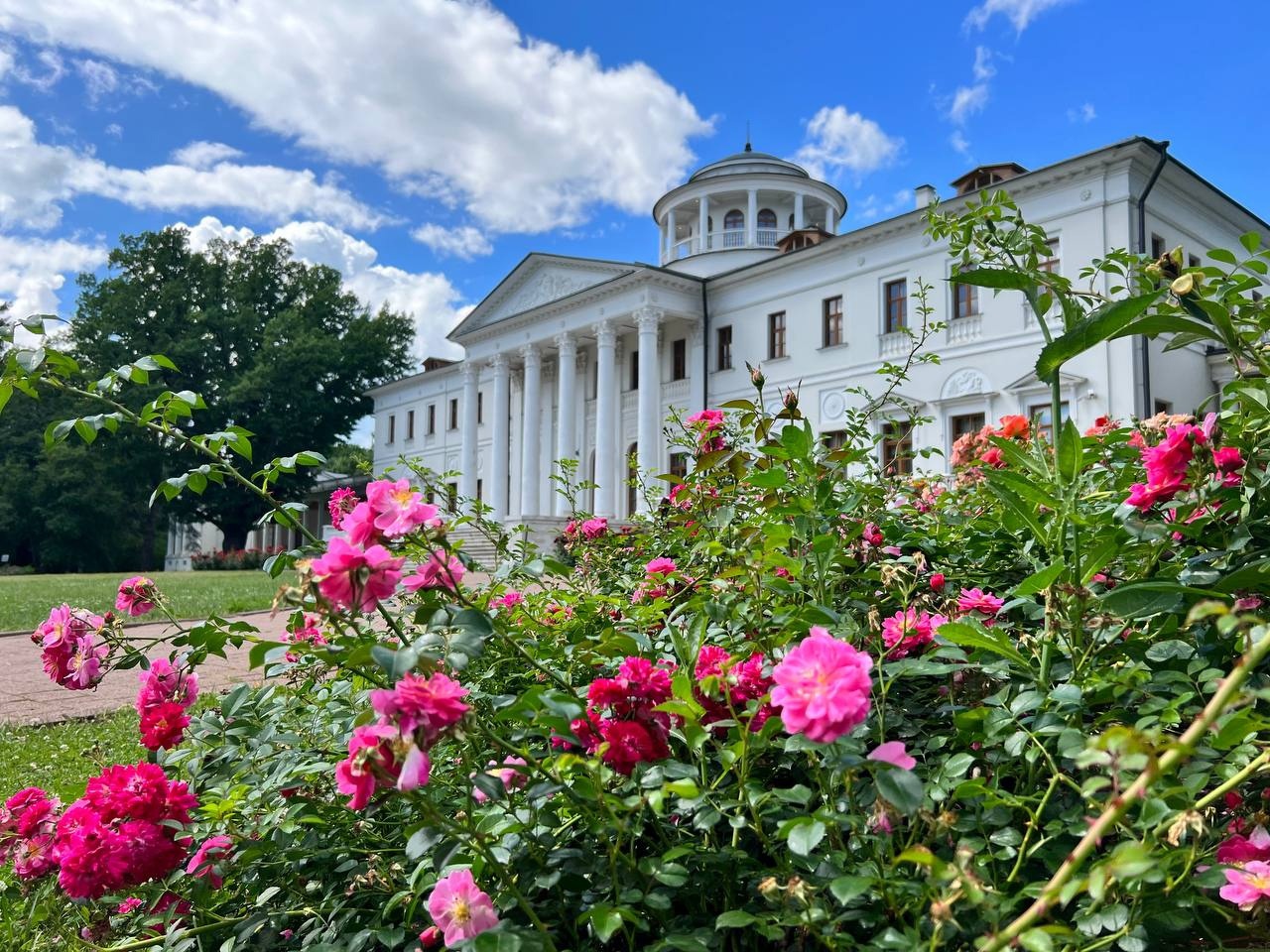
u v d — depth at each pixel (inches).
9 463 1808.6
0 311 1549.0
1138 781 33.8
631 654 71.7
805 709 40.6
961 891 39.3
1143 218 715.4
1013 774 61.3
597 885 53.0
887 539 98.2
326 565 47.6
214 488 1601.9
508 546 102.6
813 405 938.7
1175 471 64.1
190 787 76.5
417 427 1610.5
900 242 872.9
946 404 823.1
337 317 1827.0
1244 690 34.6
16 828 73.3
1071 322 67.7
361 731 47.5
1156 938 50.3
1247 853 47.9
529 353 1224.8
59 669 75.0
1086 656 57.7
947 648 61.7
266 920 65.0
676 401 1101.7
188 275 1738.4
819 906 45.1
